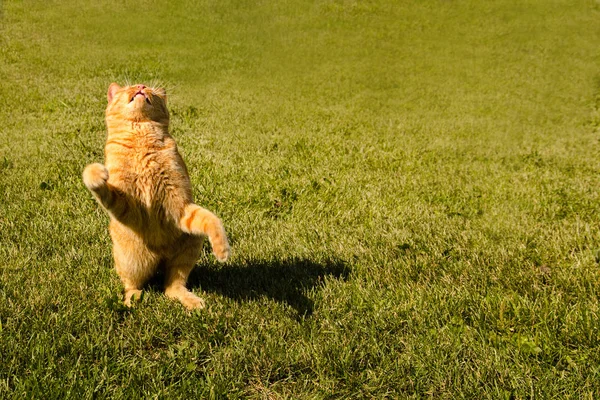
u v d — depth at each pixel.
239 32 21.20
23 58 15.92
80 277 4.27
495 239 5.61
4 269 4.35
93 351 3.33
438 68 18.98
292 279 4.48
